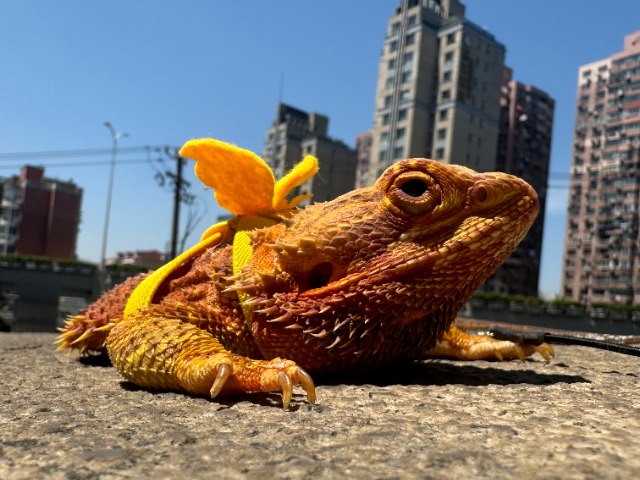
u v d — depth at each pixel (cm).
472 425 7
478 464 6
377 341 10
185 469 6
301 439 7
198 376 9
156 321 11
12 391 11
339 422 8
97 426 8
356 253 10
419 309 10
